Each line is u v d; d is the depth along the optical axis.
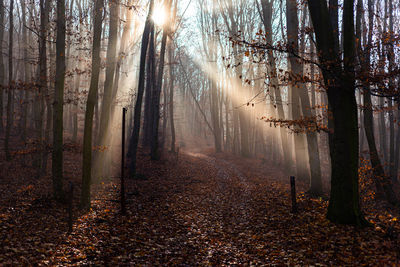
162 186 14.96
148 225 8.77
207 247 7.19
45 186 11.66
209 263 6.25
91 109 9.73
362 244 6.09
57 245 6.61
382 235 6.59
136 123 16.95
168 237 7.90
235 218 9.65
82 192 9.66
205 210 10.80
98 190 12.78
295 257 6.02
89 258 6.24
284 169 22.27
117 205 10.65
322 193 13.47
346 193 7.66
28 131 22.66
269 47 7.67
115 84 17.91
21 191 10.41
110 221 8.73
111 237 7.48
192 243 7.48
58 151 10.05
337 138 7.93
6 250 5.88
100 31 10.04
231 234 8.09
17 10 22.86
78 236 7.27
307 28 8.81
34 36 22.11
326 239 6.66
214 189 14.80
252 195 13.06
